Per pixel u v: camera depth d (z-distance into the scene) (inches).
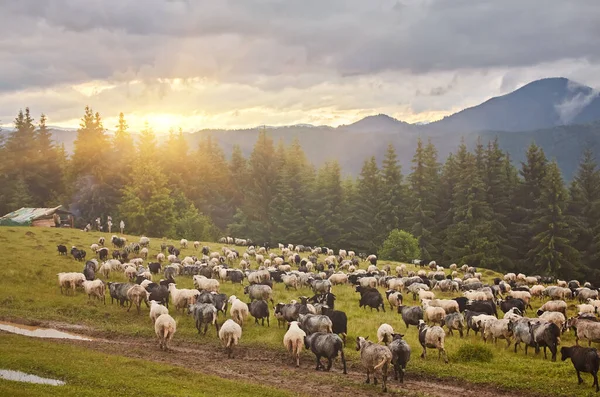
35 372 855.1
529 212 3895.2
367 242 4207.7
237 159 5757.9
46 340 1152.8
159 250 2647.6
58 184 4837.6
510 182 4220.0
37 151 4881.9
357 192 4670.3
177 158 5049.2
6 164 4618.6
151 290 1540.4
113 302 1627.7
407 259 3472.0
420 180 4328.3
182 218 4111.7
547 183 3663.9
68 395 723.4
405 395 832.3
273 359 1059.3
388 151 4640.8
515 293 1770.4
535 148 4087.1
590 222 3841.0
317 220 4330.7
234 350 1123.9
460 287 2066.9
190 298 1449.3
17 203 4192.9
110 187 4323.3
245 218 4591.5
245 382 876.6
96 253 2362.2
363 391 853.2
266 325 1347.2
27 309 1514.5
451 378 915.4
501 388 866.1
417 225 4045.3
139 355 1059.3
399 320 1419.8
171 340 1214.3
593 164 4037.9
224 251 2701.8
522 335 1101.7
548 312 1311.5
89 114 4468.5
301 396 792.3
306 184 4687.5
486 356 1037.2
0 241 2335.1
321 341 965.2
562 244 3503.9
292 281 1886.1
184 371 900.6
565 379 892.6
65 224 3464.6
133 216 3846.0
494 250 3646.7
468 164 4192.9
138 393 760.3
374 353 863.1
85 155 4407.0
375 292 1578.5
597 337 1099.3
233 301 1277.1
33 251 2208.4
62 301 1588.3
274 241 4306.1
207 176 5172.2
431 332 1040.2
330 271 2252.7
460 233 3826.3
